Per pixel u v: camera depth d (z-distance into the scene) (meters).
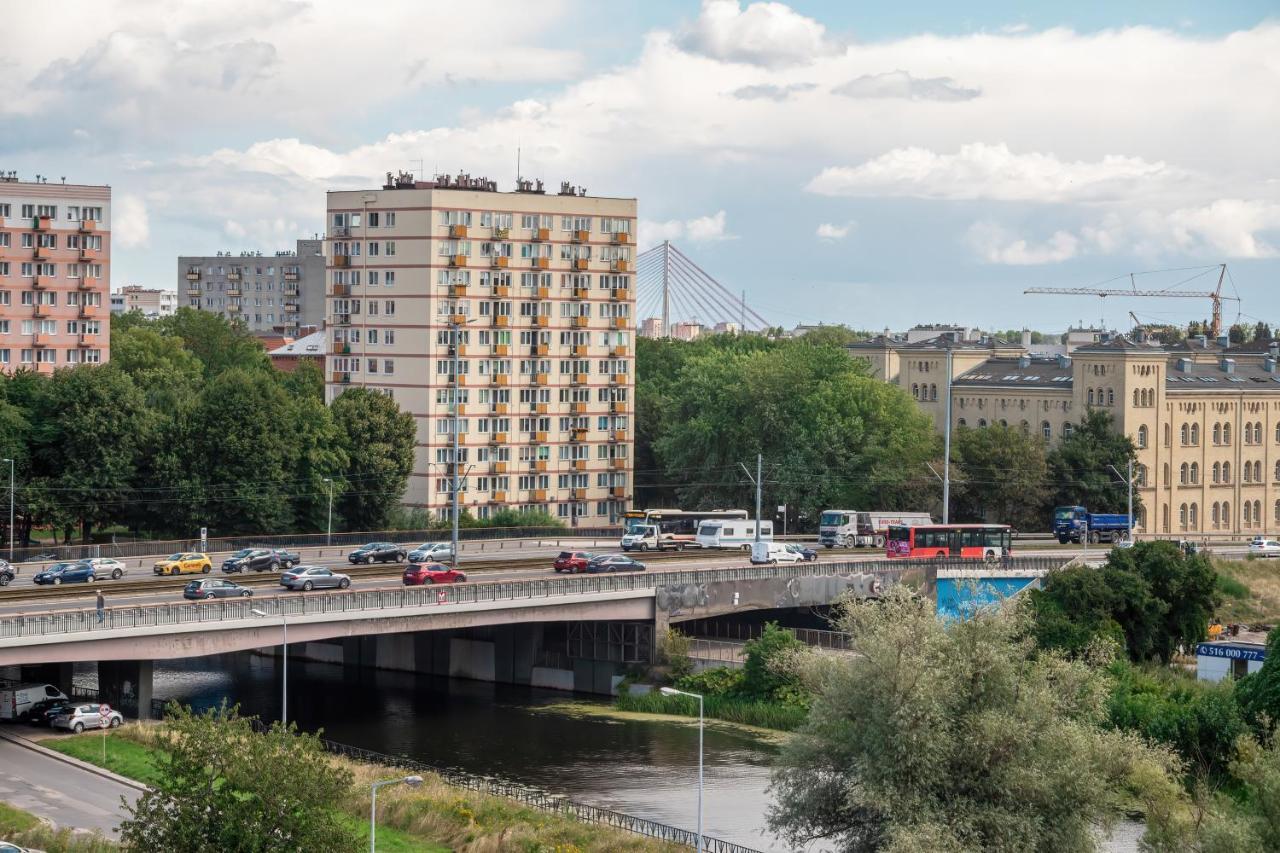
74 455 180.00
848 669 88.50
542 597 144.25
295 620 126.88
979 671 87.75
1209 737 121.31
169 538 182.62
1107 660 96.69
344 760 111.19
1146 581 158.88
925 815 82.38
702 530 195.00
